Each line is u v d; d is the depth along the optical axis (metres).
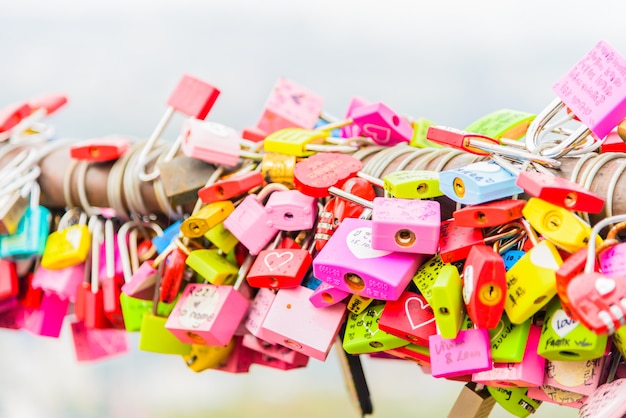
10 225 0.97
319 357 0.79
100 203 0.98
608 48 0.72
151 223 0.98
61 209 1.05
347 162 0.81
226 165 0.90
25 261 1.02
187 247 0.89
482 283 0.64
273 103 0.99
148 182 0.93
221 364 0.96
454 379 0.77
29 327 1.05
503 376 0.69
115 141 0.97
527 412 0.76
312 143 0.88
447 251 0.70
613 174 0.66
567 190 0.63
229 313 0.85
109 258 0.96
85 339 1.10
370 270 0.71
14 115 1.04
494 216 0.67
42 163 1.01
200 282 0.91
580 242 0.63
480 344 0.68
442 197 0.77
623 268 0.61
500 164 0.71
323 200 0.84
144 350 0.93
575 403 0.70
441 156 0.80
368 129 0.90
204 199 0.85
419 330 0.72
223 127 0.90
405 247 0.70
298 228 0.81
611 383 0.67
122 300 0.95
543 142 0.76
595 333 0.58
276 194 0.83
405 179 0.74
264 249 0.85
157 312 0.93
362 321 0.78
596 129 0.71
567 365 0.69
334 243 0.76
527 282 0.65
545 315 0.68
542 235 0.66
